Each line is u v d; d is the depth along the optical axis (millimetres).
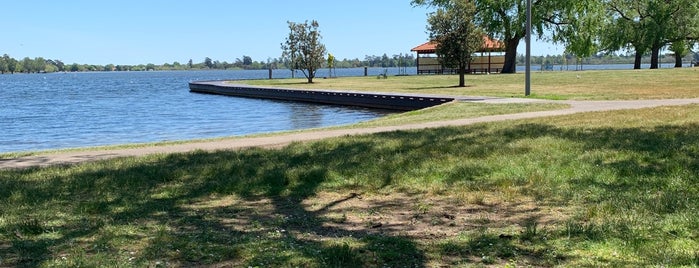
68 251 5293
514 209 6648
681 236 5250
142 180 8805
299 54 56531
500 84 39688
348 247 5145
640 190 7141
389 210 6809
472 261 4871
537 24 56719
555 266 4664
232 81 63156
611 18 65000
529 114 18141
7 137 23016
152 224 6262
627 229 5465
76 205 7152
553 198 7035
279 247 5309
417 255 5051
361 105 33875
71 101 47094
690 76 40656
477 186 7781
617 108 19125
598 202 6699
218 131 23219
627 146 10250
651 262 4613
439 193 7562
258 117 28859
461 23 38188
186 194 7828
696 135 11320
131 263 4883
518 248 5152
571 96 26000
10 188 8383
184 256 5090
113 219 6488
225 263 4914
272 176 8656
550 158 9406
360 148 11266
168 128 24953
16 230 6035
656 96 24641
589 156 9406
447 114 19641
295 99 40094
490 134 12727
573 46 58469
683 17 63031
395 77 60781
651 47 66250
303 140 13336
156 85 85188
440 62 39531
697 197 6629
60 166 10570
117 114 32844
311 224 6250
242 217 6617
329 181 8438
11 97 55438
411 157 9938
